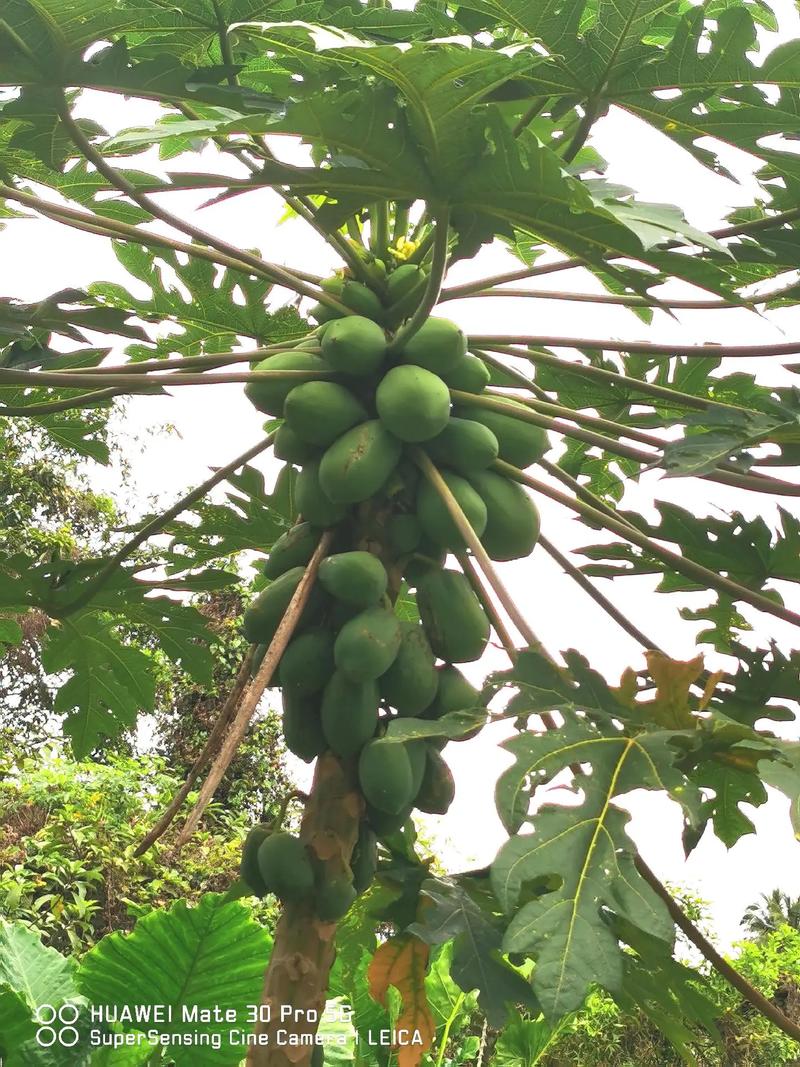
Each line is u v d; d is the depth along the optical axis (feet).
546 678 6.86
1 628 12.09
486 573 7.22
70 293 9.12
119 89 7.57
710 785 9.96
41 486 39.04
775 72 7.76
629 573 10.45
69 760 31.99
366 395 8.20
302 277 9.71
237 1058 11.27
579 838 6.12
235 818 32.19
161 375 7.93
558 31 7.87
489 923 7.37
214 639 11.41
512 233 7.49
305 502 8.00
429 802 7.74
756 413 8.22
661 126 8.49
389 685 7.51
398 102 7.00
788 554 9.78
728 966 7.15
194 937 10.98
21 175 10.76
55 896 24.27
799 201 8.87
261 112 7.57
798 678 9.25
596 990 24.72
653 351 8.89
